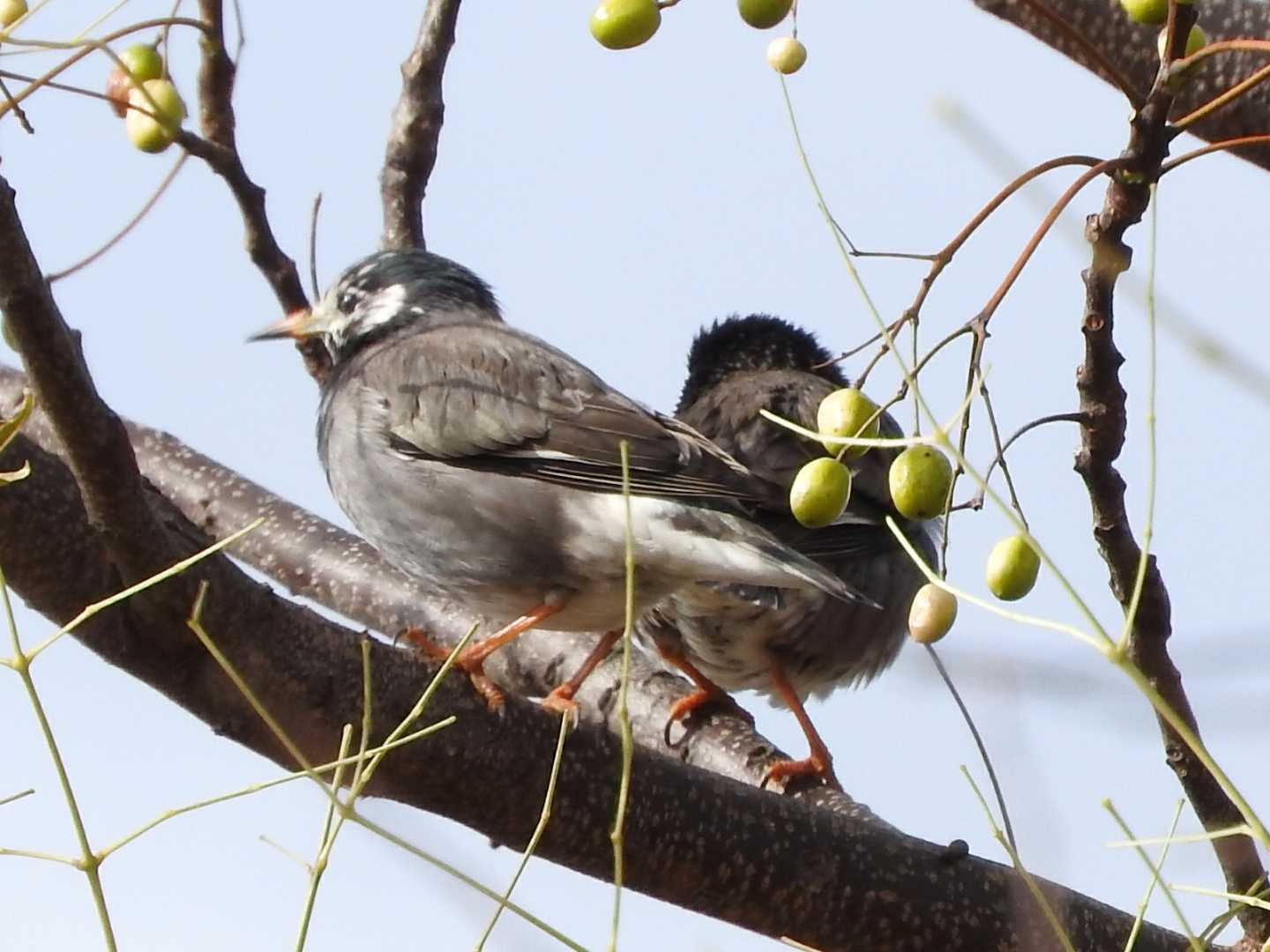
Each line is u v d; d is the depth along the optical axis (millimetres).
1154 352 5930
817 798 12273
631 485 11523
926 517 7117
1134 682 5488
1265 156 10438
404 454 12008
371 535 12312
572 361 12203
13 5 7289
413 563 12148
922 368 6945
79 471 7488
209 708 8008
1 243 7109
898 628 14273
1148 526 5652
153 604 7730
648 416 11906
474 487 11766
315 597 13812
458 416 11859
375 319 13016
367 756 6547
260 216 12023
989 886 9055
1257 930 8898
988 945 8977
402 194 13289
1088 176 6930
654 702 13180
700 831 8742
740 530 11305
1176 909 5801
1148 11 6953
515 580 11734
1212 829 8711
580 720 8641
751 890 8852
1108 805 5746
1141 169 7027
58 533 7727
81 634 7855
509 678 13523
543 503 11609
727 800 8836
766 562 11203
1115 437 7719
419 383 12086
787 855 8867
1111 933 8969
